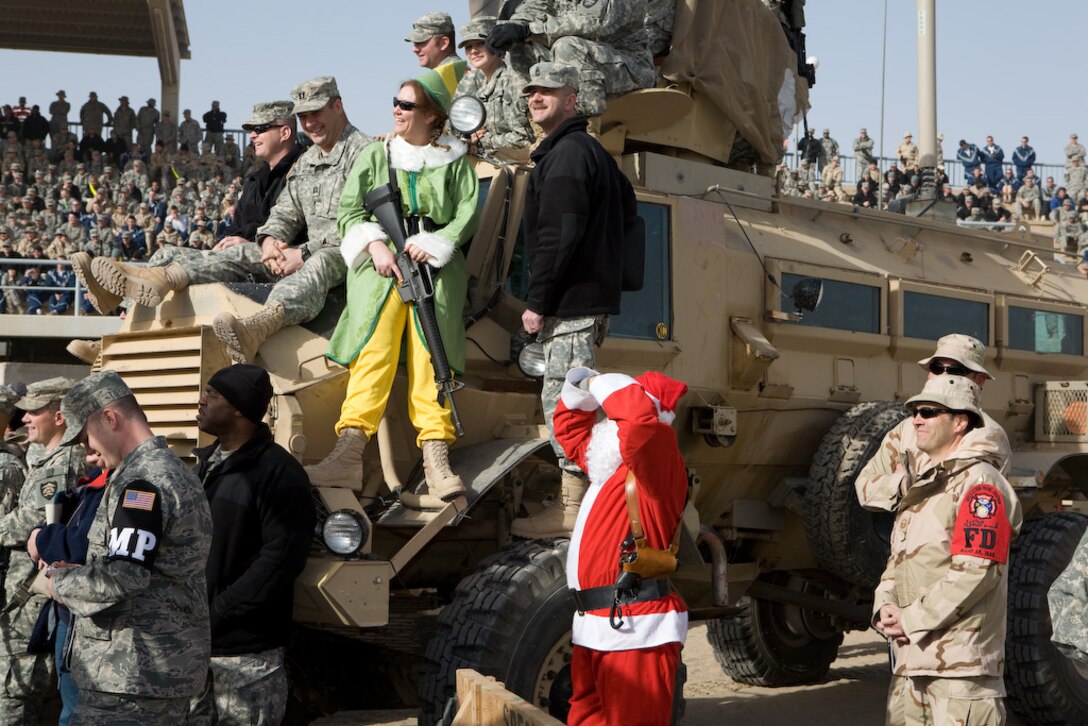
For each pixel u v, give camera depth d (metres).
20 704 6.11
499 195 6.14
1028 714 7.53
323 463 5.42
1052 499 8.80
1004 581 4.64
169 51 24.00
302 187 6.63
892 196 24.70
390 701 6.41
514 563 5.55
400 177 5.81
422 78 5.91
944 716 4.59
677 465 4.26
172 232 20.83
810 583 8.45
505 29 7.03
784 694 9.02
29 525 5.95
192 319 6.08
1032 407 8.75
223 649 4.88
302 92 6.51
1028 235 9.39
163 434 5.84
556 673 5.53
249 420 5.08
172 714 4.21
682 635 4.30
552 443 5.80
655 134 7.43
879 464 5.19
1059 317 8.88
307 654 6.33
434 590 6.69
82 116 23.20
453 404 5.52
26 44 25.03
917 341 7.91
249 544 4.96
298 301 5.76
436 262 5.59
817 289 7.16
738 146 8.25
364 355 5.58
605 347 6.34
